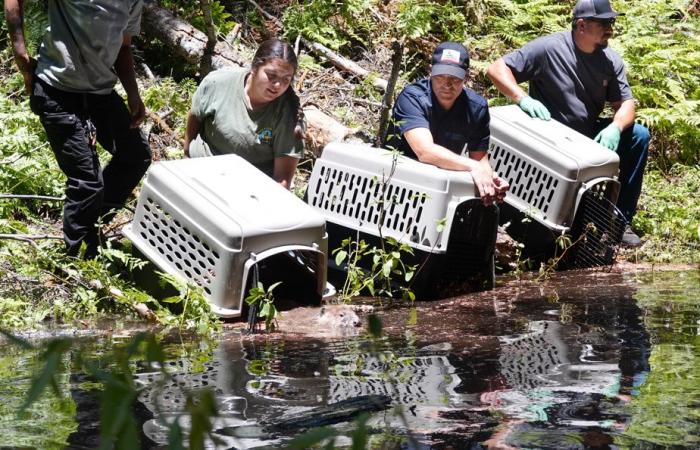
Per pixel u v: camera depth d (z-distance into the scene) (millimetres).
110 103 7281
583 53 9727
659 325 6547
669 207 10680
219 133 7645
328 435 2225
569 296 7754
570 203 8719
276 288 7371
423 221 7508
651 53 13242
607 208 9227
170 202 6828
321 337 6176
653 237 10133
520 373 5145
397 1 13922
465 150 8578
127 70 7297
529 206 8898
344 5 12836
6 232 7723
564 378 5031
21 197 7328
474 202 7871
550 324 6598
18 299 6762
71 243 7102
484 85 13031
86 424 4047
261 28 12664
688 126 12430
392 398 4598
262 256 6508
